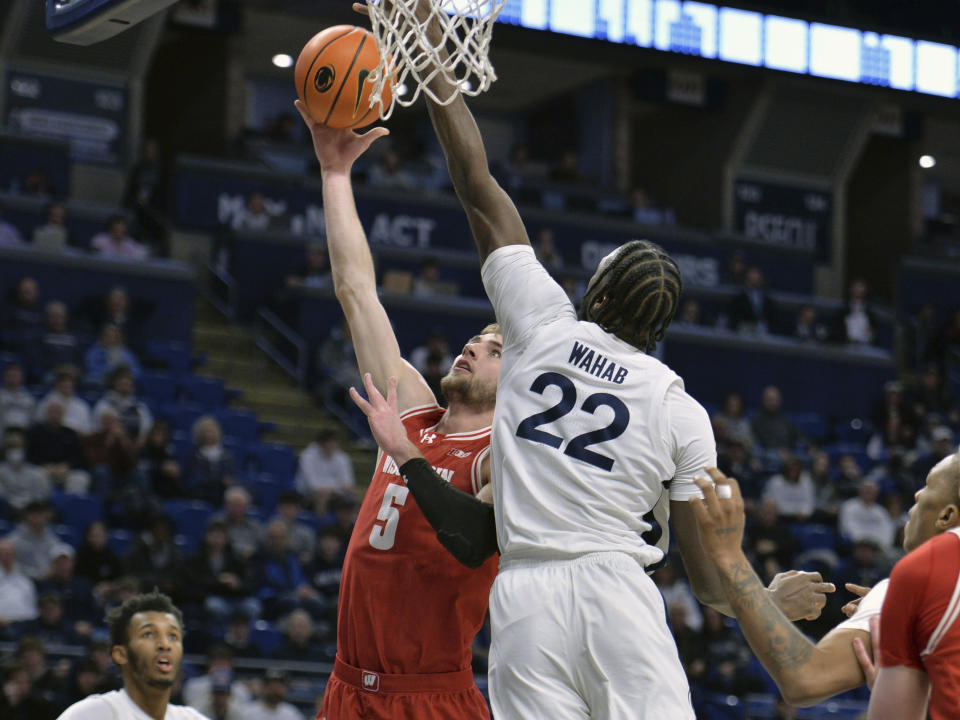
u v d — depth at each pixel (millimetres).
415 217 17109
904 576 2654
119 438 11023
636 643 2711
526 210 17656
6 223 14805
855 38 18922
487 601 3398
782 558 11852
